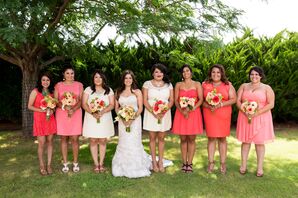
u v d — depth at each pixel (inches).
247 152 205.3
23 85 297.6
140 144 206.4
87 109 202.5
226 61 331.3
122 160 203.0
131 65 337.7
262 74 198.4
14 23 189.3
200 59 331.9
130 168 200.8
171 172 209.5
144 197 171.8
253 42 362.9
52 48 306.8
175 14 250.2
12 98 356.2
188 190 180.7
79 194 175.3
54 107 195.9
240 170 207.3
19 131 331.3
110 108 203.9
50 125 201.9
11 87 352.5
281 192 178.5
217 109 199.0
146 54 341.7
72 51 257.6
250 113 191.0
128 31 197.0
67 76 205.3
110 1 238.7
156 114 199.2
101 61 293.1
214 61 330.6
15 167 218.5
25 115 299.0
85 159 235.9
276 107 349.4
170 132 327.0
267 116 198.1
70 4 259.1
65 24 274.5
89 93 205.2
